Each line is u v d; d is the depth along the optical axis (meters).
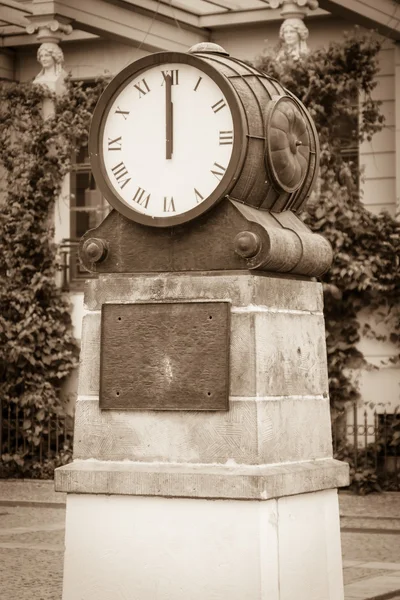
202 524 6.33
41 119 19.94
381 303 17.30
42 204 19.88
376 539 13.36
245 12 21.11
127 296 6.66
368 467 16.78
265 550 6.25
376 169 20.08
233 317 6.41
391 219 17.27
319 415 6.94
